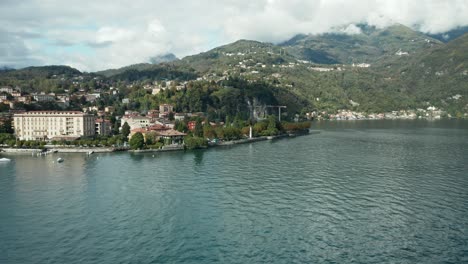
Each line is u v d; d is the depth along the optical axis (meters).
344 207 139.38
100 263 101.06
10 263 102.25
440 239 111.75
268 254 104.19
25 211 140.75
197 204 145.12
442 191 158.50
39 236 118.50
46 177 194.62
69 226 125.81
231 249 107.31
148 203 147.38
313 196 153.25
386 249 106.06
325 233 116.75
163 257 103.44
